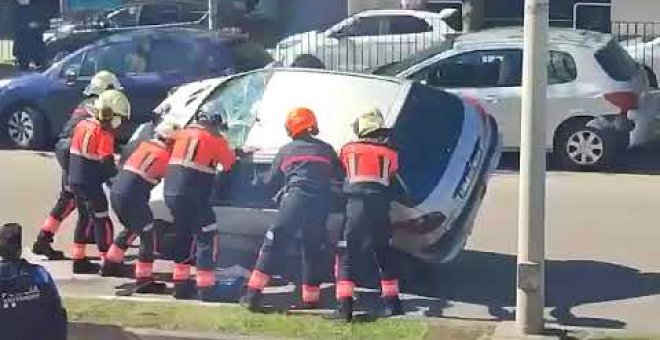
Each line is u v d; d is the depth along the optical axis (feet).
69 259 31.24
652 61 58.03
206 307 25.89
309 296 25.85
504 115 45.06
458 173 27.68
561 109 45.32
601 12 81.82
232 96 29.78
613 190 41.34
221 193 28.22
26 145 51.52
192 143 26.09
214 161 26.21
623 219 36.24
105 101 29.07
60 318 17.21
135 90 48.91
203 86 31.37
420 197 26.76
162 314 25.20
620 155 48.21
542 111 22.74
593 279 29.12
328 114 28.60
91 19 85.25
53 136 51.37
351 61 65.21
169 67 49.26
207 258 26.48
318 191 25.25
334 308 26.00
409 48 64.75
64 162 30.58
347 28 67.41
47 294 17.04
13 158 49.06
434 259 27.43
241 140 28.71
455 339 23.17
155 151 27.25
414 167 27.40
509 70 45.32
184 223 26.23
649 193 40.70
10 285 16.71
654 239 33.42
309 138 25.75
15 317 16.66
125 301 26.45
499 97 45.06
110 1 89.56
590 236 33.94
